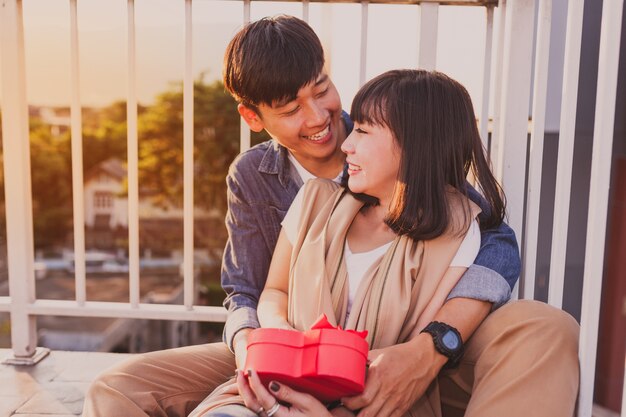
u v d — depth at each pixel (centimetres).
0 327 2431
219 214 3014
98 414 123
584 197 265
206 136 2862
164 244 4078
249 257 156
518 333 113
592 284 111
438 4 178
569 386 108
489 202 131
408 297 120
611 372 252
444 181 123
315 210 137
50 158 4125
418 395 113
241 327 138
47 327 3625
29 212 199
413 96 123
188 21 186
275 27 144
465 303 120
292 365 101
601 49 111
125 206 4228
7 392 180
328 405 115
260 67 140
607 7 109
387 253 123
